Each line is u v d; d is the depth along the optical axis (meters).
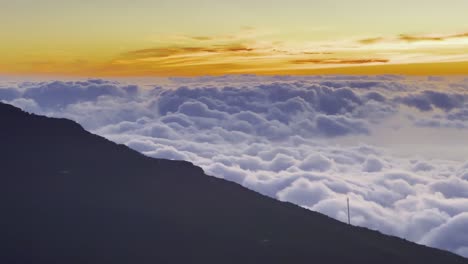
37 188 69.62
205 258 55.75
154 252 55.19
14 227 55.41
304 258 60.25
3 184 69.50
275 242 64.12
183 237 60.72
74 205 64.75
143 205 70.06
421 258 75.06
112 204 67.75
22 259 48.59
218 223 68.38
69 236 55.44
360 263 63.19
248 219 72.81
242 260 56.75
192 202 76.25
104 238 56.47
